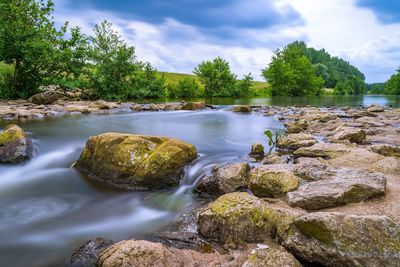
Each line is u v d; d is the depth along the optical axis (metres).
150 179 7.40
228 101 46.25
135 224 5.83
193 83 64.25
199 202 6.75
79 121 18.16
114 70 40.09
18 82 30.28
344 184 5.62
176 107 27.33
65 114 21.53
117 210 6.47
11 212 6.34
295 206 5.41
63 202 6.84
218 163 8.95
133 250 3.98
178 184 7.70
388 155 9.11
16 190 7.48
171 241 5.00
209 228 4.98
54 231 5.56
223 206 5.08
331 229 3.94
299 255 4.13
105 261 4.00
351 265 3.73
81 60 32.84
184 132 14.95
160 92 51.84
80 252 4.50
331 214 4.14
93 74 36.84
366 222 3.96
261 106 31.70
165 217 6.07
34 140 11.67
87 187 7.60
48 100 26.50
